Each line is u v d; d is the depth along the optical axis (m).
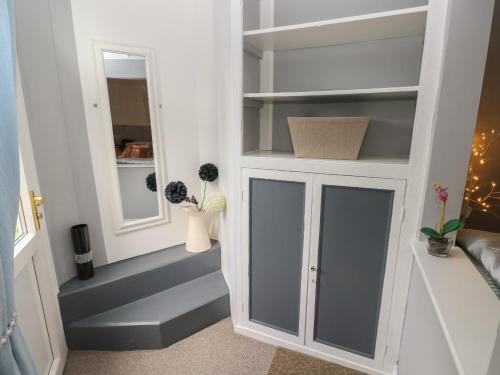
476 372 0.62
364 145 1.67
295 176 1.49
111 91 1.76
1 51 0.82
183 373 1.60
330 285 1.56
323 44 1.62
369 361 1.56
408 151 1.58
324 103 1.72
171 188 1.92
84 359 1.66
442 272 1.02
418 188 1.26
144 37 1.80
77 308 1.68
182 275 2.05
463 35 1.04
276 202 1.58
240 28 1.43
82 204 1.76
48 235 1.56
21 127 1.31
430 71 1.15
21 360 0.84
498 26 1.47
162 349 1.75
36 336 1.38
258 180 1.59
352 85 1.64
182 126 2.04
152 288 1.93
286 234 1.60
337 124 1.37
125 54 1.77
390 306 1.44
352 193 1.40
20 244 1.27
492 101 1.55
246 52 1.58
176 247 2.18
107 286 1.75
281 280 1.68
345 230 1.45
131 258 2.01
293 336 1.73
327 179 1.42
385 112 1.59
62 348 1.63
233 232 1.75
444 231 1.15
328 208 1.46
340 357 1.63
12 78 0.85
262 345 1.79
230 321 1.99
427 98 1.17
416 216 1.29
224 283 2.07
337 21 1.27
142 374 1.58
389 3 1.47
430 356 0.98
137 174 1.94
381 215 1.36
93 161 1.76
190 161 2.12
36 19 1.44
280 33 1.42
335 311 1.59
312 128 1.42
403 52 1.50
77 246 1.70
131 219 1.98
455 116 1.12
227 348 1.77
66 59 1.58
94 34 1.64
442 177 1.19
